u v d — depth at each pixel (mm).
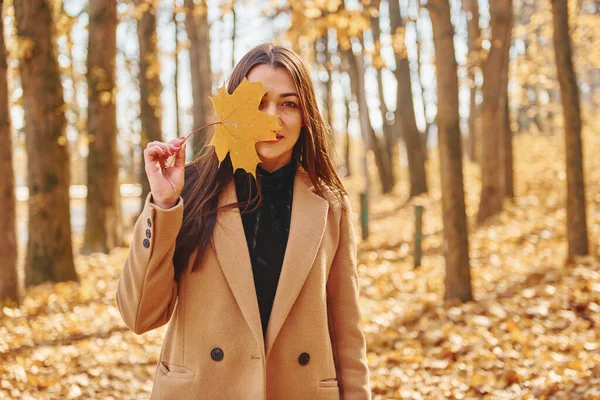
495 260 9430
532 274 7660
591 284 6508
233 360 1737
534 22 16531
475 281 8227
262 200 1904
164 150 1671
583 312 6023
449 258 7117
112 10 12133
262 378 1704
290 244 1822
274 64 1846
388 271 9773
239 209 1852
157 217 1629
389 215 16953
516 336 5527
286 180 1960
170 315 1856
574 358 4949
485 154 12906
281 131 1842
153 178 1666
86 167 12656
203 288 1767
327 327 1883
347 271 1983
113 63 12289
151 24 13406
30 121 8773
